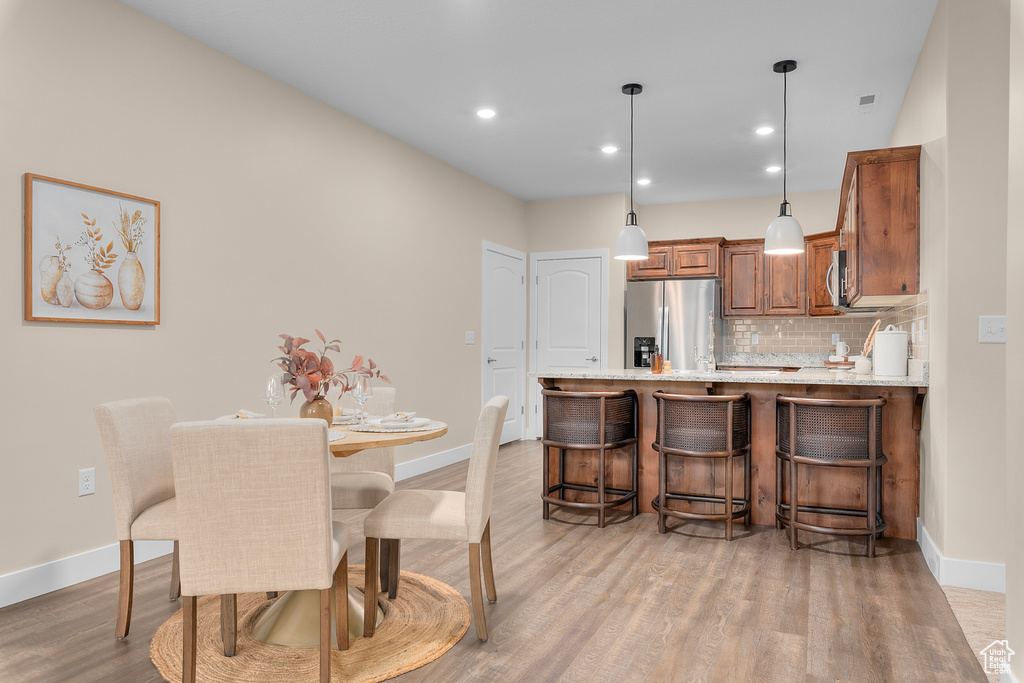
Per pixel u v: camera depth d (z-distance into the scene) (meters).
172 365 3.20
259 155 3.67
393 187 4.79
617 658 2.17
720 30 3.20
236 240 3.53
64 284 2.73
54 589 2.72
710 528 3.69
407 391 4.93
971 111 2.74
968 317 2.76
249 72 3.61
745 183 6.12
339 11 3.04
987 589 2.74
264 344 3.70
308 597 2.43
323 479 1.81
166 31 3.16
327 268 4.16
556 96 4.03
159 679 2.02
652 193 6.55
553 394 3.76
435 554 3.23
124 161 2.97
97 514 2.90
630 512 4.00
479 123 4.51
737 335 6.80
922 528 3.29
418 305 5.08
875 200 3.44
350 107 4.22
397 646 2.24
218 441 1.76
